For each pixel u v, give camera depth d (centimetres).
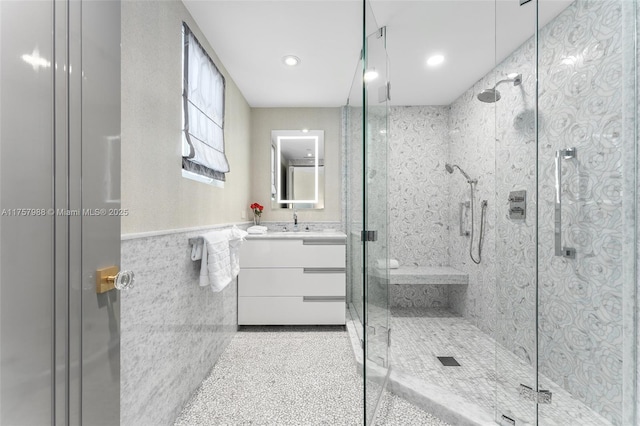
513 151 155
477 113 237
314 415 135
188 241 145
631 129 111
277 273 232
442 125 284
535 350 131
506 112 161
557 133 140
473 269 241
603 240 120
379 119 148
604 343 120
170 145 130
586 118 127
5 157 54
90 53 72
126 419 98
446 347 198
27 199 58
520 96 154
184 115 144
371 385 130
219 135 194
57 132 64
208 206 175
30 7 58
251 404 143
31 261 59
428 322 246
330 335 224
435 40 183
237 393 152
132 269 101
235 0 144
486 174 225
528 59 152
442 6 152
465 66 213
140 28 107
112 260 80
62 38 65
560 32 139
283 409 139
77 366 69
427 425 129
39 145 60
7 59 54
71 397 68
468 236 248
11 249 56
